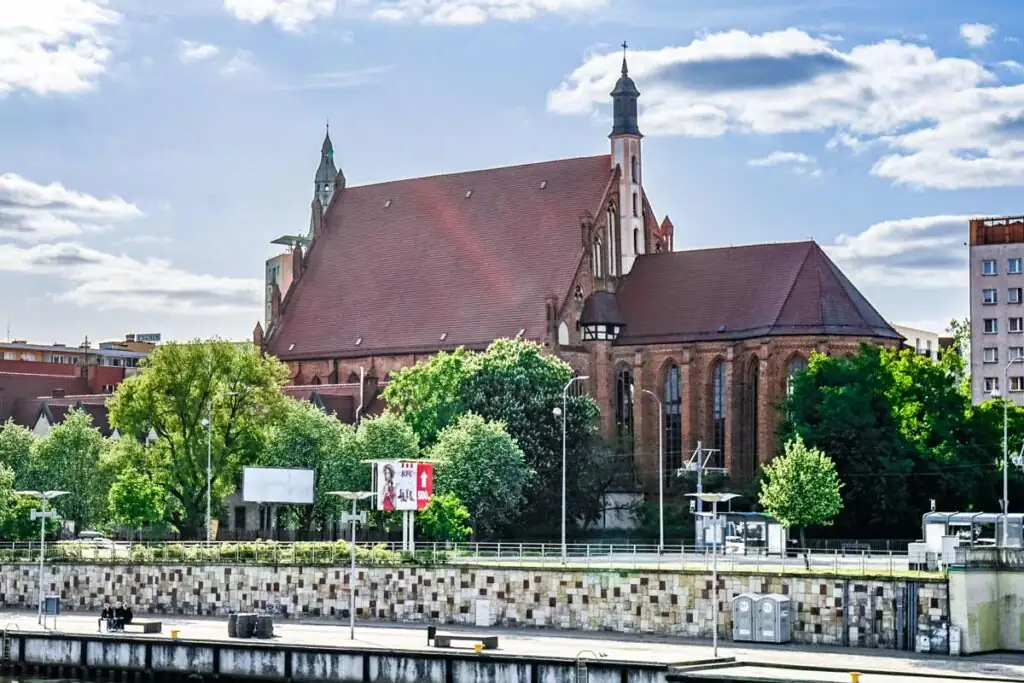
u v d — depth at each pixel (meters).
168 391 188.50
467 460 182.25
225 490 191.75
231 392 189.62
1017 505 192.38
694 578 124.94
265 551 149.88
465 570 137.38
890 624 115.81
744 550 159.88
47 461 196.25
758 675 98.38
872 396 194.25
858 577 117.25
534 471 191.00
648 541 197.75
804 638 119.12
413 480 157.38
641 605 127.56
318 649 115.75
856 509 189.12
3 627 137.00
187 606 152.25
